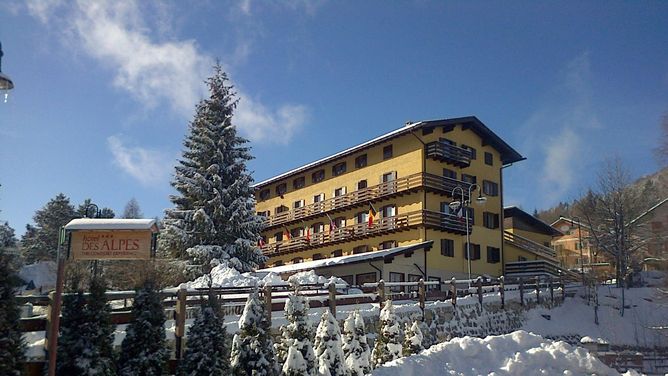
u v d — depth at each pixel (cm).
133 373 1038
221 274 2564
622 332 3161
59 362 973
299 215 5141
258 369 1168
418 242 3962
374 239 4344
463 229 4116
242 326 1202
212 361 1116
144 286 1102
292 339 1285
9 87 923
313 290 2116
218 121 3959
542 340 1445
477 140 4531
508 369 1298
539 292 3309
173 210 3747
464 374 1265
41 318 1045
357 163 4647
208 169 3759
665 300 3519
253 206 3919
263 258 3847
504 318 2866
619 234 5031
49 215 5494
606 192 5266
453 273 4088
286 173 5375
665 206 5141
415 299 2480
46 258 4875
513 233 5059
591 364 1341
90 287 1038
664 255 4622
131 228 1576
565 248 7619
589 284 3641
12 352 895
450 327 2472
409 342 1543
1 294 900
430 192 4056
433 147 4034
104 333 1017
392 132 4266
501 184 4666
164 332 1101
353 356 1442
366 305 2117
